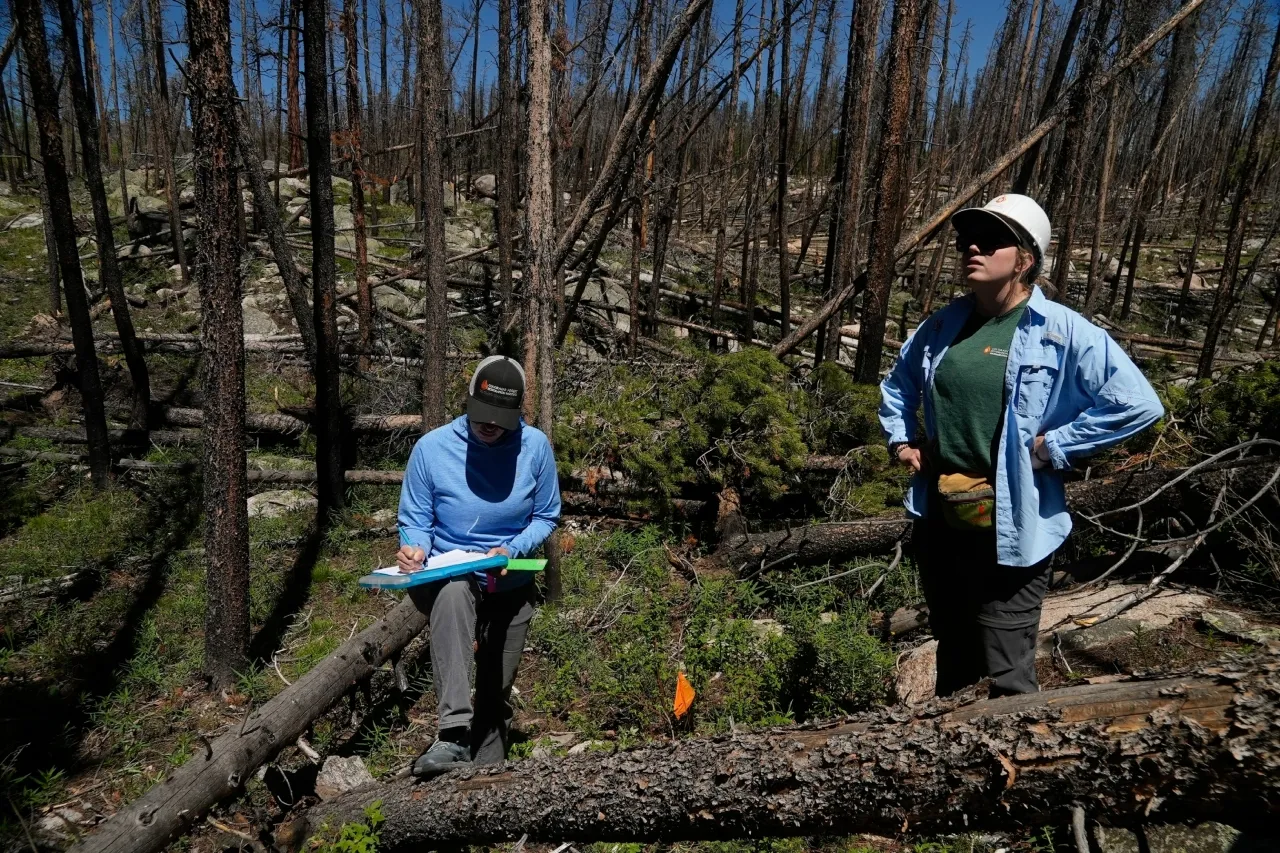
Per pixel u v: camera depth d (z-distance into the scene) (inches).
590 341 488.4
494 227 663.8
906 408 119.0
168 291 520.7
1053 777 74.7
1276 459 183.9
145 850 107.9
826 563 213.5
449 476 122.9
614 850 118.6
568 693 164.7
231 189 158.4
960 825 82.4
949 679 118.0
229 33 152.9
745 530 233.5
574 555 233.3
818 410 252.1
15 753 146.0
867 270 250.2
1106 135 464.8
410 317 519.5
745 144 818.2
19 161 852.6
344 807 119.4
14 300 512.4
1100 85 263.3
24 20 242.1
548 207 187.6
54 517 261.4
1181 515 194.2
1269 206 913.5
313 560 238.2
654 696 155.9
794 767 87.3
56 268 485.7
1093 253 470.9
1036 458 101.0
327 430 261.0
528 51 180.1
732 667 163.5
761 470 234.2
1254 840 104.5
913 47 230.2
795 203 882.1
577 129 527.5
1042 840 111.2
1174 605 172.4
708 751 94.0
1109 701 74.2
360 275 398.3
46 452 299.6
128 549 240.5
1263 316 663.8
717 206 797.2
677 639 187.2
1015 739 76.7
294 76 398.3
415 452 125.0
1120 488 196.5
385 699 168.1
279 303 504.4
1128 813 74.2
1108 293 679.7
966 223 104.5
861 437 245.0
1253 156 338.0
